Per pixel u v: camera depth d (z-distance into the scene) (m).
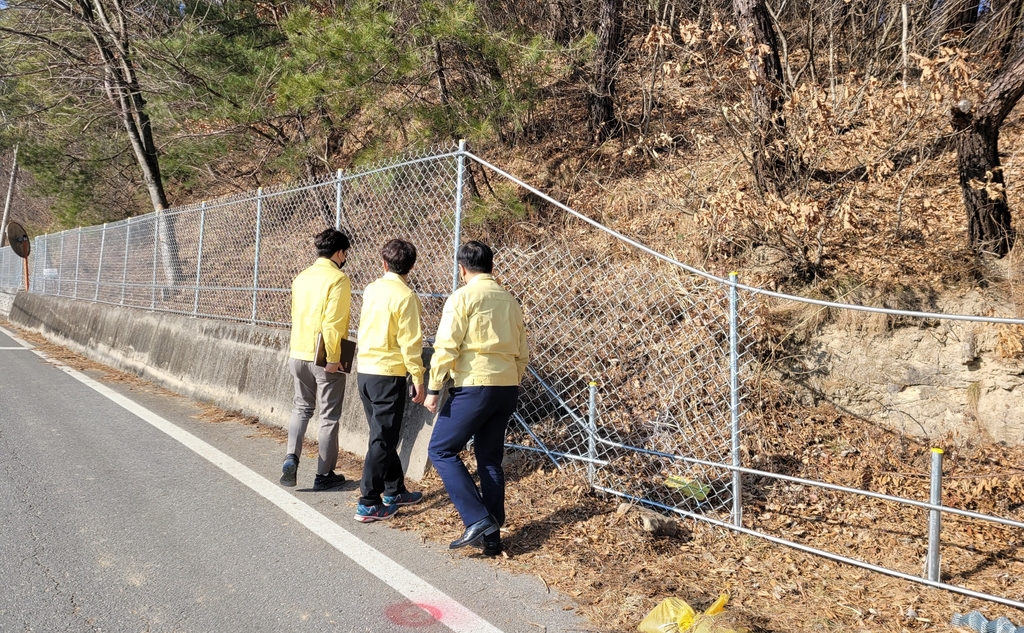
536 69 9.66
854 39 8.38
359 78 9.20
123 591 3.36
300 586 3.49
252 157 14.02
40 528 4.07
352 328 6.48
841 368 5.59
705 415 5.34
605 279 6.14
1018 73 5.00
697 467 4.95
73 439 6.09
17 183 29.47
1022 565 3.96
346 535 4.18
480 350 3.98
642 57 11.12
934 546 3.52
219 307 8.63
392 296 4.40
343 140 12.09
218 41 12.70
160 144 15.30
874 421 5.45
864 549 4.17
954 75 5.09
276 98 10.52
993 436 5.04
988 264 5.36
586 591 3.57
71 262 15.70
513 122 10.54
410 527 4.36
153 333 9.94
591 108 11.46
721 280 4.22
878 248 6.03
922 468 4.99
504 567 3.83
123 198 19.86
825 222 5.83
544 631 3.16
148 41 13.17
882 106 5.93
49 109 15.93
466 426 3.96
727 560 3.98
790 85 6.82
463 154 5.41
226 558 3.79
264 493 4.88
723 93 6.67
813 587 3.69
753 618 3.34
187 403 8.00
